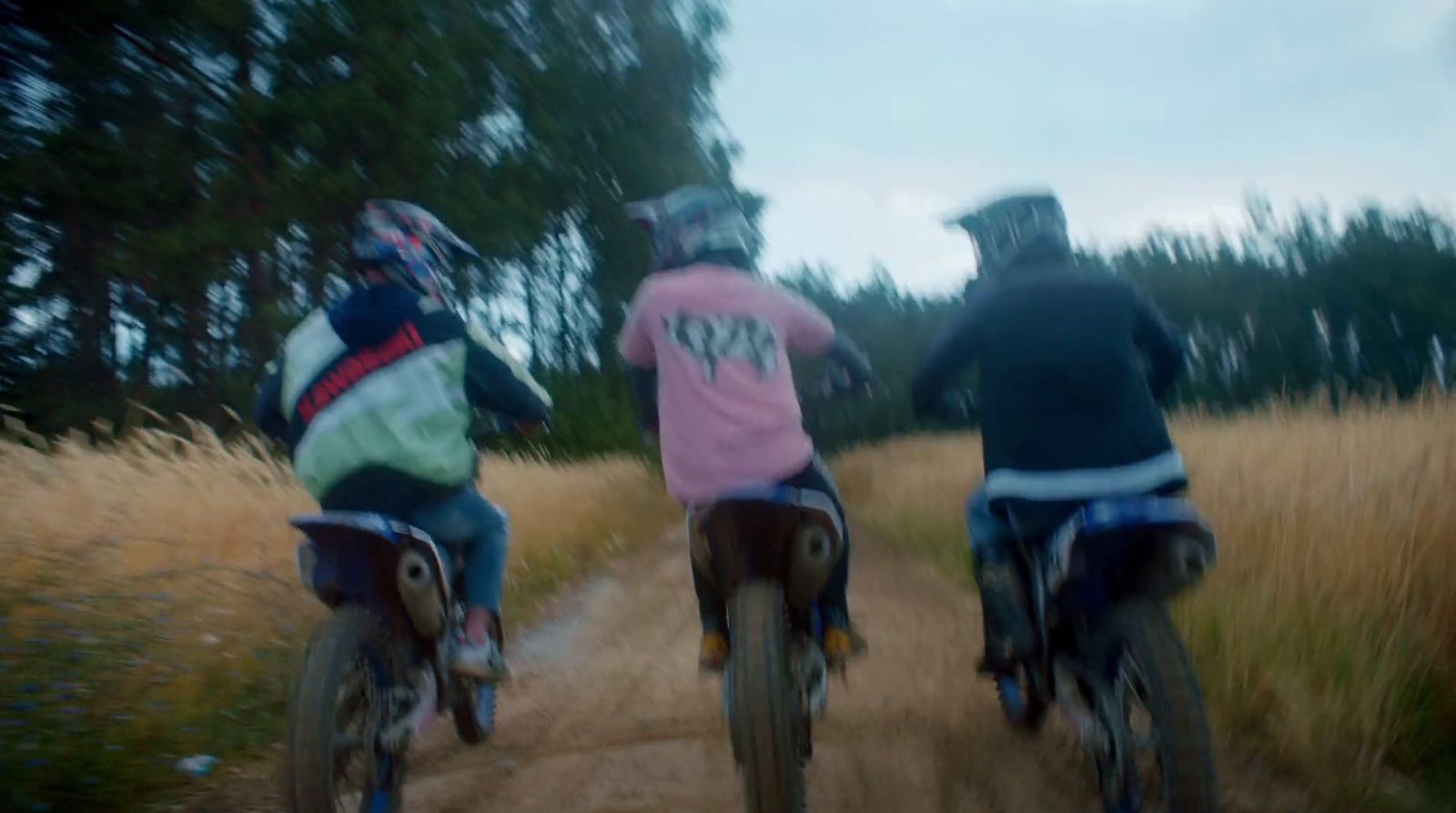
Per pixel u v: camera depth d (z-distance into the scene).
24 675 4.50
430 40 25.44
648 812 4.20
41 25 24.31
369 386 3.88
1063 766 4.53
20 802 3.95
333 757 3.44
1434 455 6.01
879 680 5.94
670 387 3.87
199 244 24.22
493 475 12.38
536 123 28.47
